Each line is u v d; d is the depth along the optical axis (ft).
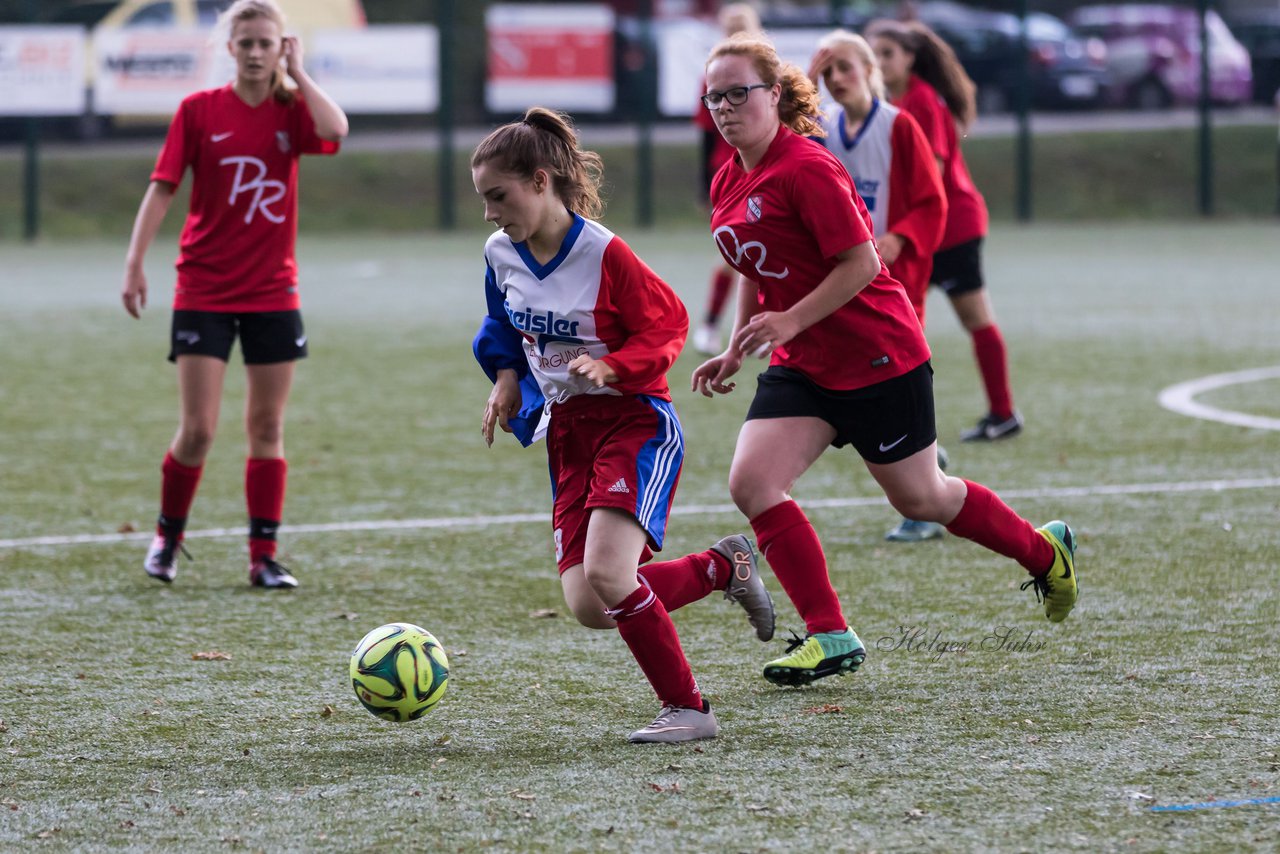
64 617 65.36
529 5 329.11
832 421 55.42
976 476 93.25
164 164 70.95
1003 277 222.69
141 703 53.42
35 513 86.74
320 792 44.21
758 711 51.55
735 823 41.04
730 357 54.75
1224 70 364.58
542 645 60.54
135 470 99.04
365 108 303.68
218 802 43.55
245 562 75.87
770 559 54.75
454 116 347.97
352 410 122.21
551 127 48.78
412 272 240.12
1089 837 39.60
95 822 42.11
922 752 46.70
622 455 49.03
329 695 54.29
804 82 54.60
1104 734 48.06
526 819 41.63
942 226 77.05
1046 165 338.54
